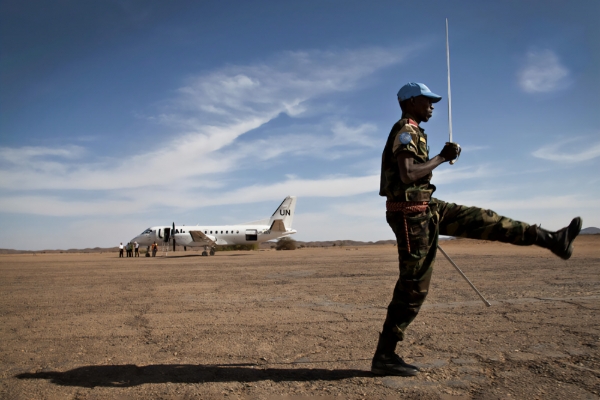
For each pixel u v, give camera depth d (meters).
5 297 8.29
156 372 3.37
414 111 3.21
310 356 3.74
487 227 3.10
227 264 19.81
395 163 3.04
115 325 5.31
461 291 7.56
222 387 3.00
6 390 3.02
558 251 3.08
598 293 6.89
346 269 14.17
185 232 41.62
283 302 6.92
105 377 3.28
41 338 4.66
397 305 3.08
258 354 3.84
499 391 2.76
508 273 10.66
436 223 3.09
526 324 4.71
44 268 19.41
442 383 2.96
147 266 19.55
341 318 5.45
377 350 3.18
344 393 2.82
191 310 6.31
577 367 3.18
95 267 19.45
